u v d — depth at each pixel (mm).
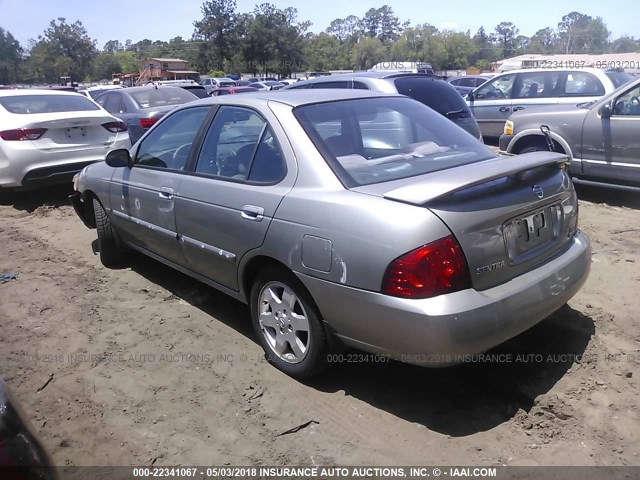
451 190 2650
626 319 3990
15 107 7883
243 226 3408
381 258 2701
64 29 90375
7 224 7328
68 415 3199
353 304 2844
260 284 3479
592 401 3090
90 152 7984
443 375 3434
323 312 3037
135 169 4672
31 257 5957
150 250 4742
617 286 4586
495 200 2859
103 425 3104
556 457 2709
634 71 14336
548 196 3146
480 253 2748
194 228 3895
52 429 3080
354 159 3266
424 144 3682
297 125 3359
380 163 3311
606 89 9812
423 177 3168
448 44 95625
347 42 106000
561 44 111375
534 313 2943
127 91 10852
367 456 2785
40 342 4055
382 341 2811
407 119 3836
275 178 3334
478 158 3586
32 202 8398
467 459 2729
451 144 3768
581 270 3340
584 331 3832
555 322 3965
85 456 2869
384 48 95875
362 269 2770
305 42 85562
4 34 89125
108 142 8188
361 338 2916
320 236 2943
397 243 2660
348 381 3414
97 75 94812
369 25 118500
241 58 76938
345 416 3094
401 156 3471
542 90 10734
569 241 3449
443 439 2875
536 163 3057
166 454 2865
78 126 7895
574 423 2930
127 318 4391
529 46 119312
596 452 2729
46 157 7625
